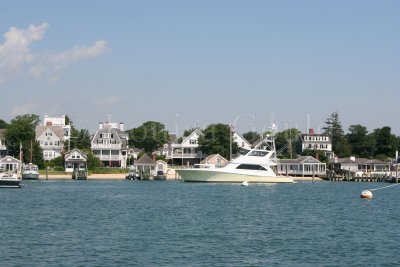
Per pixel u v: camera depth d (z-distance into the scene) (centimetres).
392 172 16838
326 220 6084
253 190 11069
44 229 5144
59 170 16975
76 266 3581
